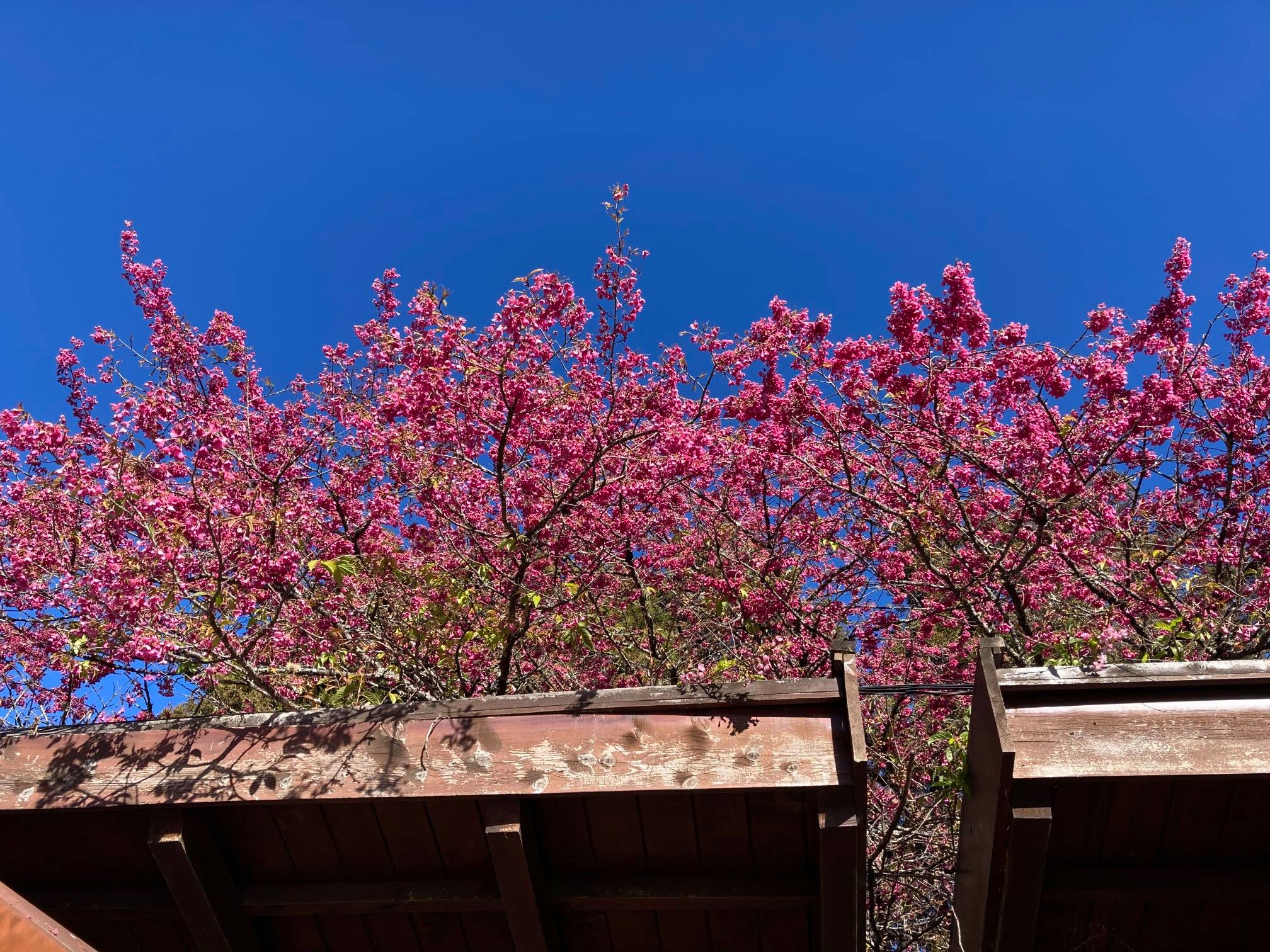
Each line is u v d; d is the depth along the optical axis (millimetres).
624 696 3209
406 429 4578
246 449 4988
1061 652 4809
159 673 4199
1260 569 5227
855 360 4461
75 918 3664
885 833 4926
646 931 3527
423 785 3148
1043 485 4445
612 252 4137
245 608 3766
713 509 5566
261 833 3404
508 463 4715
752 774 3025
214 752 3307
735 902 3361
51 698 4625
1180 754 2893
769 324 4477
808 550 5859
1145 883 3188
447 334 3785
